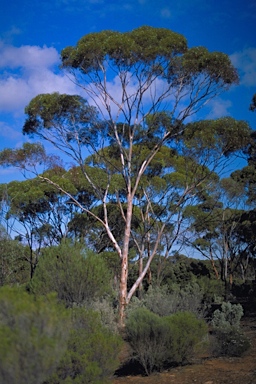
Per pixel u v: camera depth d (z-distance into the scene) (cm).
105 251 2756
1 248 1992
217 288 2489
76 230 2862
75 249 1446
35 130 1967
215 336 1054
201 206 2823
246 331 1405
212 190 2617
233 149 1941
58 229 2858
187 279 2838
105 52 1697
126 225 1717
